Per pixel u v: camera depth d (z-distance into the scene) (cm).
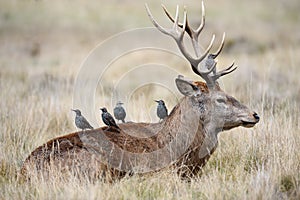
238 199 2323
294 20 11169
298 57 7688
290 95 4503
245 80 5334
